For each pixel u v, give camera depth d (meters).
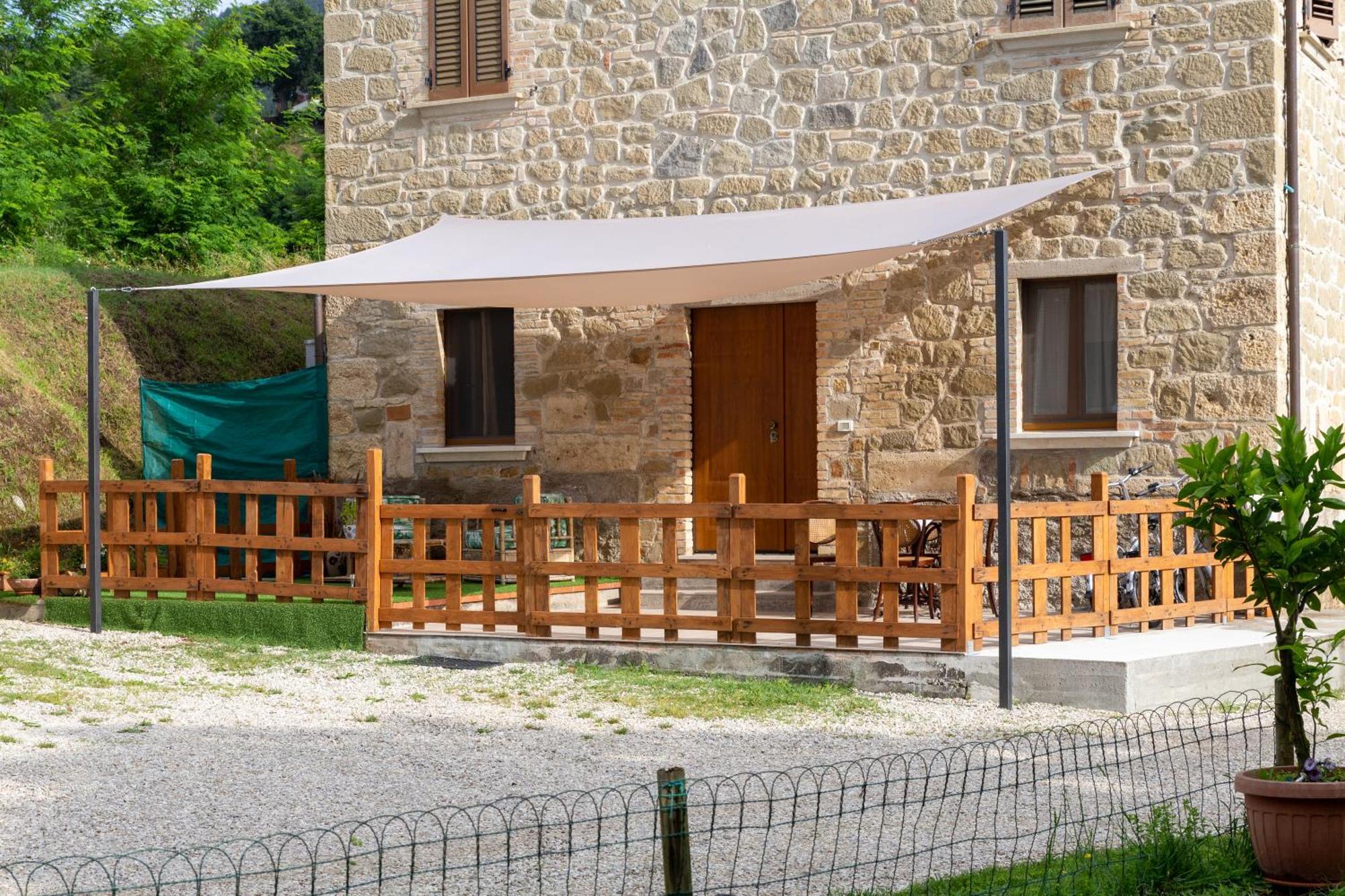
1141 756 6.98
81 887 5.59
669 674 10.36
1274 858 5.71
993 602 10.14
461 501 14.48
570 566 10.80
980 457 12.49
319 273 11.77
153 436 15.24
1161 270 11.90
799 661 10.03
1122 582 11.71
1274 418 11.53
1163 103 11.89
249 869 5.91
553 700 9.49
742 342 13.61
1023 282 12.51
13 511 15.60
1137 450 11.95
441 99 14.47
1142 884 5.54
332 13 14.95
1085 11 12.16
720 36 13.46
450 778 7.50
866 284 12.88
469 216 14.31
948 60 12.59
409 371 14.69
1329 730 9.08
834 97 13.02
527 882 5.79
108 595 12.58
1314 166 12.70
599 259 11.11
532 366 14.21
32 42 31.97
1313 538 5.81
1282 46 11.77
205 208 31.50
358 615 11.45
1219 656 9.86
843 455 12.95
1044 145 12.27
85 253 28.20
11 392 16.55
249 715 9.05
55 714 8.85
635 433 13.80
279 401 15.67
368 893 5.61
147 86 33.31
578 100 13.98
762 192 13.27
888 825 6.70
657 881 5.78
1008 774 7.65
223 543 11.97
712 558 13.53
